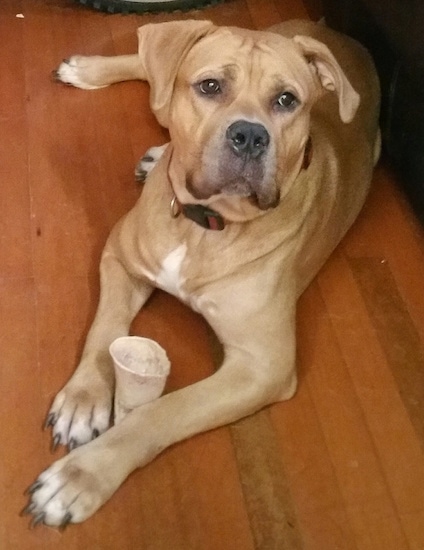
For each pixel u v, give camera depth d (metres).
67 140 1.30
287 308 0.99
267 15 1.57
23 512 0.87
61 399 0.94
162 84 0.91
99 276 1.11
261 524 0.91
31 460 0.92
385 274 1.20
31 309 1.07
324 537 0.91
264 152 0.86
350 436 1.00
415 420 1.03
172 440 0.91
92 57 1.38
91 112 1.34
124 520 0.89
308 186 1.01
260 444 0.98
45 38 1.45
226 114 0.86
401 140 1.25
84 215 1.20
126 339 0.91
